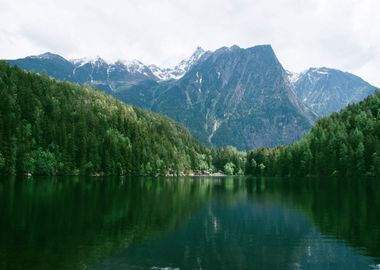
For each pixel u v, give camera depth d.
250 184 164.50
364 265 38.31
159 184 158.00
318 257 41.03
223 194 111.06
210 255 41.38
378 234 52.06
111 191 108.44
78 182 142.38
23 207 68.75
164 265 37.62
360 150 187.38
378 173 180.62
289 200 92.38
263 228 56.53
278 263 38.88
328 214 68.69
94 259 38.97
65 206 72.19
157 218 63.75
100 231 51.69
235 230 54.91
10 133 165.62
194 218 65.06
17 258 38.22
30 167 170.62
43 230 50.78
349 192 110.94
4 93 194.12
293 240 48.78
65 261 37.88
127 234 50.81
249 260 39.72
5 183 120.75
